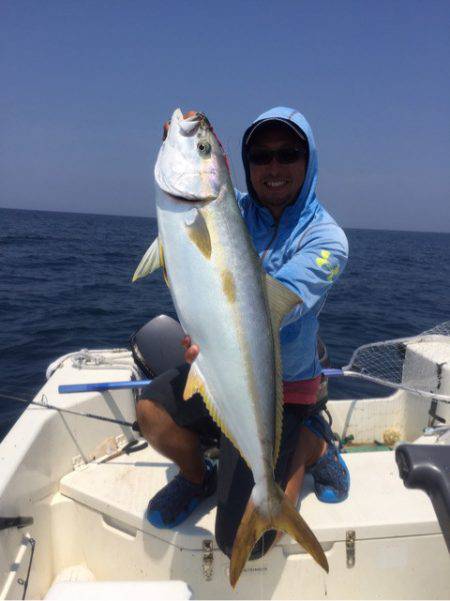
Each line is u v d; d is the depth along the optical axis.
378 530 2.43
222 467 2.43
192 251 2.05
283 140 2.51
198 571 2.42
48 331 9.53
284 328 2.47
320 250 2.38
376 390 5.92
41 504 2.64
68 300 13.13
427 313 13.23
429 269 32.38
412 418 4.00
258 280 2.10
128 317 11.19
